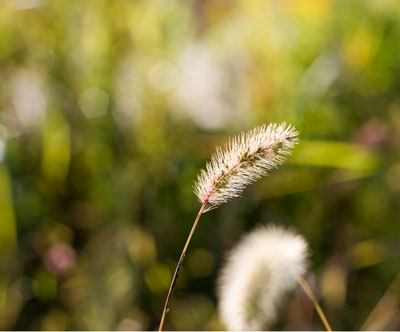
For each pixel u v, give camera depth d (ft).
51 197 2.09
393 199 2.08
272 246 1.22
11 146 2.04
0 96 2.11
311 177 2.12
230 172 1.00
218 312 1.87
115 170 2.05
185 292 2.00
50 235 2.03
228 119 2.24
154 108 2.16
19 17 2.12
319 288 1.90
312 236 2.03
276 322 1.77
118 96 2.12
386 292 1.83
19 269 1.96
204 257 2.03
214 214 2.08
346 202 2.12
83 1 2.12
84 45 2.12
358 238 2.05
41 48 2.10
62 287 1.94
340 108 2.21
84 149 2.11
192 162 2.12
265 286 1.19
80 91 2.10
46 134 2.05
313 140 2.17
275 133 1.01
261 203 2.12
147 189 2.07
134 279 1.91
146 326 1.89
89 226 2.08
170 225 2.05
